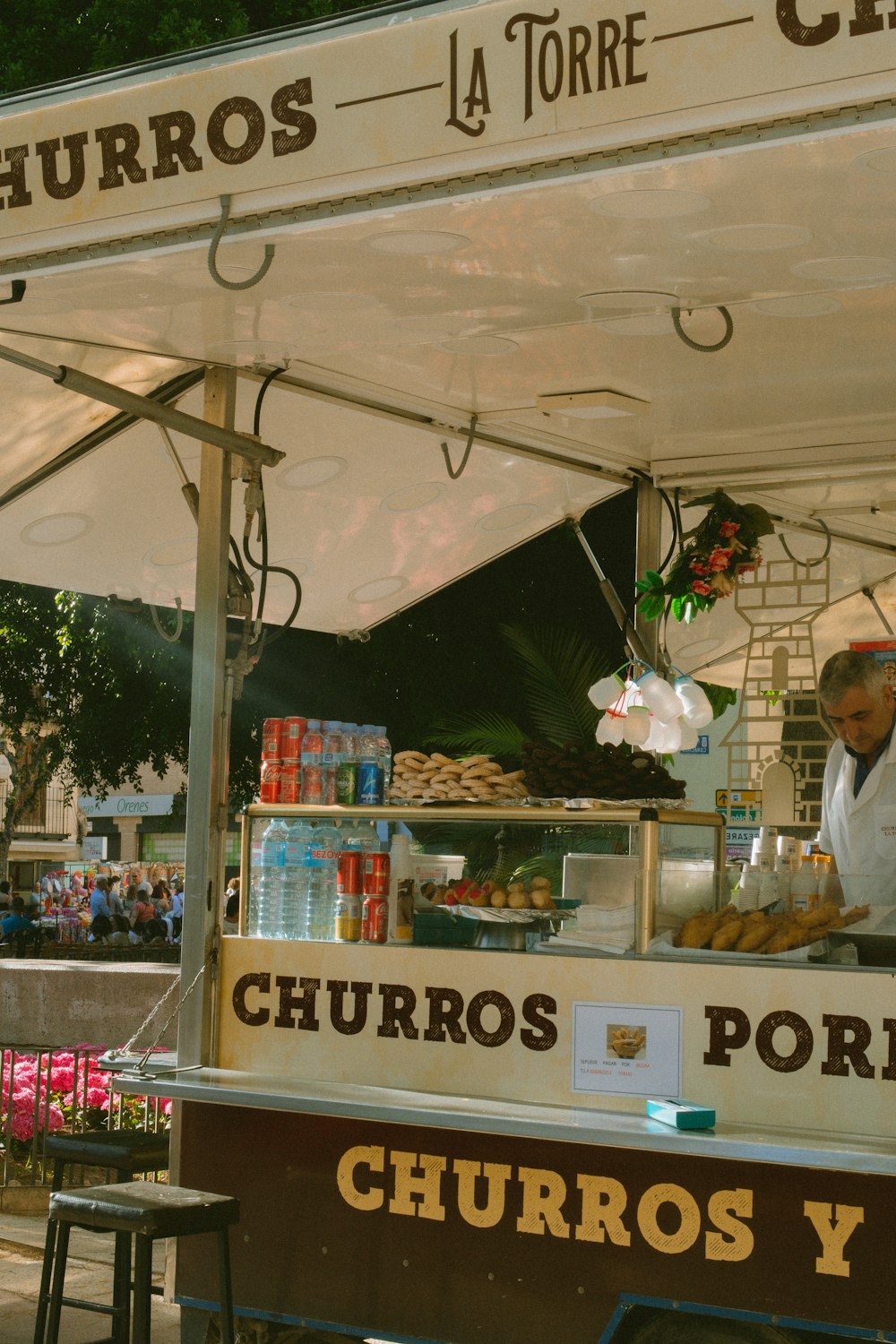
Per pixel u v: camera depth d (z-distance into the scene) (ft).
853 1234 12.29
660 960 13.44
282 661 46.24
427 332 14.05
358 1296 14.34
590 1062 13.62
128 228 11.13
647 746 17.25
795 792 22.11
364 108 10.16
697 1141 12.03
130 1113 27.35
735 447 19.85
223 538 15.94
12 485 18.20
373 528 20.76
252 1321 15.02
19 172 11.51
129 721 51.93
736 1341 12.69
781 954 13.09
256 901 15.75
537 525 22.38
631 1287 13.10
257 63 10.52
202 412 17.21
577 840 14.61
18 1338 17.76
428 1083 14.35
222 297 12.76
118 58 39.04
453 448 19.26
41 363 13.56
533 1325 13.51
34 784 92.99
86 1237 23.15
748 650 22.58
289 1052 15.10
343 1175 14.55
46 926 86.48
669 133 9.23
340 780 15.52
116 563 20.75
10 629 53.93
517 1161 13.73
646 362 16.05
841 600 23.72
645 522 21.49
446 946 14.60
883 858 15.78
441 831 15.26
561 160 9.67
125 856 121.29
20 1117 26.32
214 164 10.73
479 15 9.75
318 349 14.84
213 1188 15.15
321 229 10.62
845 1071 12.64
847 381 16.76
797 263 11.50
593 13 9.37
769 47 8.89
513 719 41.32
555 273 11.87
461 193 10.02
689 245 11.09
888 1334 12.08
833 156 9.23
